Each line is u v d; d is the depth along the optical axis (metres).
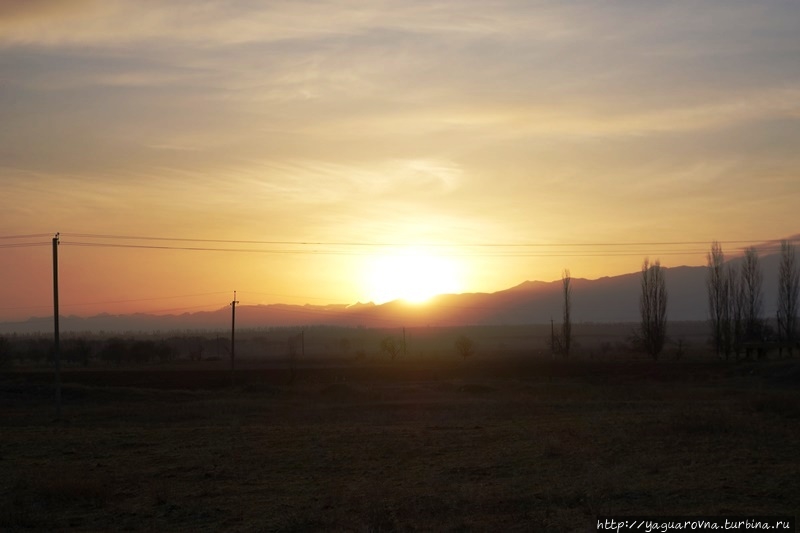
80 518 15.36
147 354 109.31
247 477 19.12
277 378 65.25
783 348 78.12
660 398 42.19
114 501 16.78
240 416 36.75
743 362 70.69
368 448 23.09
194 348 137.38
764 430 24.17
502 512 14.53
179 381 63.88
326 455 22.02
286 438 25.88
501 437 24.77
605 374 66.81
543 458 20.39
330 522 14.09
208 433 28.09
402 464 20.36
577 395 45.31
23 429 31.70
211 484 18.33
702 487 16.02
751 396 41.03
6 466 21.59
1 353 93.56
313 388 53.00
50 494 17.09
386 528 13.44
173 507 16.03
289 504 15.92
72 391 50.53
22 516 15.24
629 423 27.50
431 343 193.12
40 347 122.88
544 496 15.65
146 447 24.81
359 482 18.05
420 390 52.00
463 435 25.52
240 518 14.93
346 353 136.50
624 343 147.25
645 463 18.88
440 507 14.94
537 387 53.09
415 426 29.11
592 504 14.69
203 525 14.53
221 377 66.56
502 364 78.06
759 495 15.26
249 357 125.31
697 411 29.94
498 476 18.23
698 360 80.31
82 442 26.20
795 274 81.56
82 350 103.31
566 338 95.81
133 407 43.25
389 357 109.19
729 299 83.62
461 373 69.38
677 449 21.00
